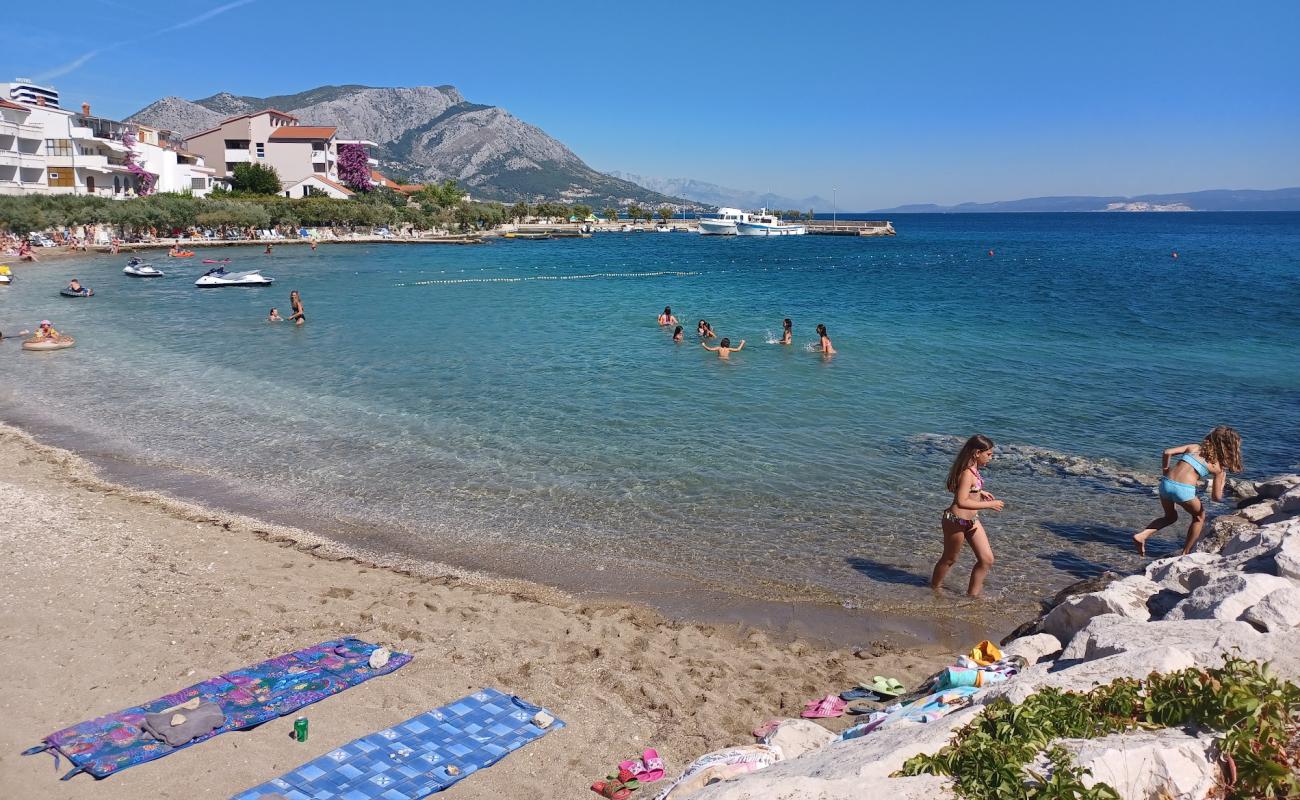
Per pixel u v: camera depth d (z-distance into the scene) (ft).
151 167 305.53
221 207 284.20
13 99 281.54
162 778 21.07
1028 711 16.43
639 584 35.50
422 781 21.26
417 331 103.55
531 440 55.72
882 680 27.20
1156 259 263.08
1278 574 25.11
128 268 168.96
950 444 55.26
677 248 364.17
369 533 40.34
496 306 131.85
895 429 59.06
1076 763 14.82
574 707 25.54
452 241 344.08
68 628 28.94
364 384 72.43
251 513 42.57
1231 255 278.87
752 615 32.96
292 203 321.32
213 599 32.01
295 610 31.42
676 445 54.80
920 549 39.19
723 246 385.91
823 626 32.17
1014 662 24.86
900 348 92.43
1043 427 59.82
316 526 41.04
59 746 22.15
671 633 31.09
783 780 15.12
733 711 25.59
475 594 33.71
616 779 21.72
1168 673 17.57
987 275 202.49
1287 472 50.42
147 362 82.12
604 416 62.13
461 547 38.93
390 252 280.72
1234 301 137.69
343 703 25.02
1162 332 104.63
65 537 37.65
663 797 18.90
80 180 264.52
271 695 25.02
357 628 30.30
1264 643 18.90
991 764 14.98
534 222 555.28
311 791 20.58
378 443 54.85
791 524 41.91
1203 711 16.16
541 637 30.25
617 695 26.43
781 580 36.01
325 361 82.94
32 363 81.46
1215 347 93.81
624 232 579.48
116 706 24.39
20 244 209.36
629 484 47.44
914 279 192.03
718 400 67.41
